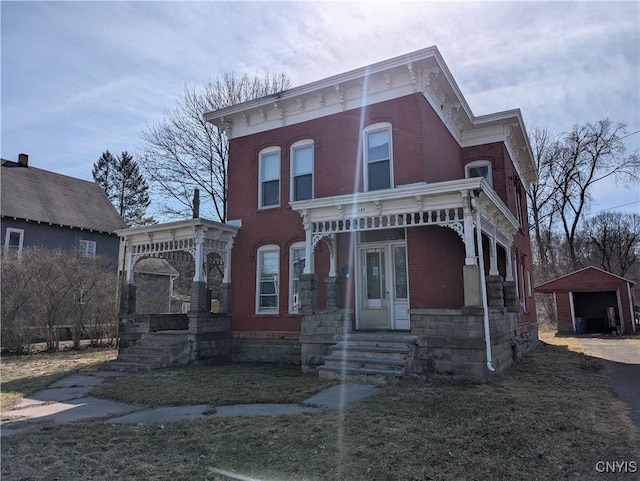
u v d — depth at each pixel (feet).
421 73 37.83
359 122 40.24
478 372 27.27
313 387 26.35
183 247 43.32
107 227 85.51
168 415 20.42
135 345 42.75
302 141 43.55
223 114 47.11
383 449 14.75
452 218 34.42
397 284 37.50
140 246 46.65
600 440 15.69
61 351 53.26
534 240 125.59
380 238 38.52
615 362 39.19
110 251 85.35
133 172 162.09
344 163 40.52
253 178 45.96
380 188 38.55
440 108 42.78
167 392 25.77
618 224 136.15
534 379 29.30
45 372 36.37
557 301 84.58
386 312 37.50
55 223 76.64
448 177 43.68
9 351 50.80
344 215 33.91
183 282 123.75
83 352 52.13
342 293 38.52
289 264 42.42
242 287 44.27
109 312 58.13
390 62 37.47
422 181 36.11
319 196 41.22
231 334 43.73
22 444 16.02
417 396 23.04
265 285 43.83
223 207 85.10
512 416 18.88
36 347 54.03
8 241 71.05
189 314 40.63
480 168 50.31
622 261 136.05
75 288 55.31
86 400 24.86
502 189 48.78
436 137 40.55
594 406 21.01
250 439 15.99
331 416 19.08
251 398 23.65
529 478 12.37
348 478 12.44
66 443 16.06
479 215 30.32
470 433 16.44
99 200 91.40
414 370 28.84
